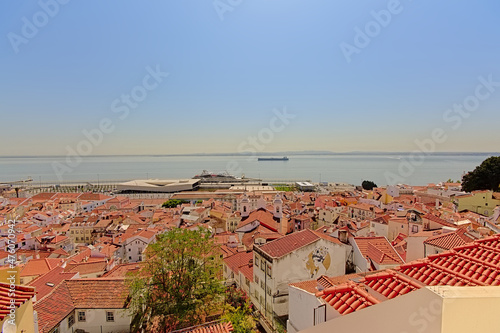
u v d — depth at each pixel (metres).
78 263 59.62
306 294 22.89
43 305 31.23
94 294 34.94
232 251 60.50
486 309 7.51
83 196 182.50
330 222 102.12
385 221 72.25
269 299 37.09
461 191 117.69
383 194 121.94
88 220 117.12
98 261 61.53
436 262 12.62
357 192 171.62
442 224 54.66
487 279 10.79
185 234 38.50
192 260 38.34
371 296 11.20
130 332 33.44
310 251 37.69
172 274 37.56
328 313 11.88
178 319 34.41
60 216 130.75
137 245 81.88
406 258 42.25
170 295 36.09
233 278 51.41
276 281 36.22
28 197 183.38
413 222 63.84
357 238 41.84
